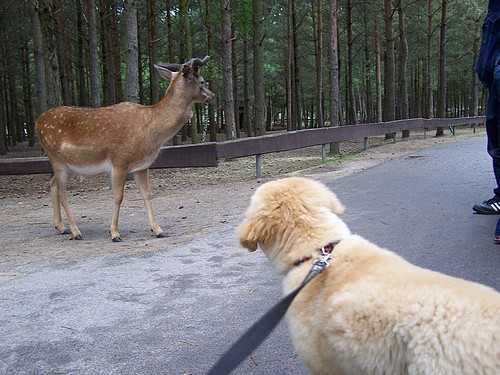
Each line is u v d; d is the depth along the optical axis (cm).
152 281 486
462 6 3462
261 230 231
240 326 376
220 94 4109
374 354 178
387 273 198
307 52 3919
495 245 525
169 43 2250
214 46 3027
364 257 216
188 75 709
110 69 2269
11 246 669
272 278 476
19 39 3097
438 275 193
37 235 741
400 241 557
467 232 579
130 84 1281
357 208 744
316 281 216
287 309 210
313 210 235
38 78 1952
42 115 738
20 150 2986
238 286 460
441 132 2502
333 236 229
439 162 1220
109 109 708
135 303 432
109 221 834
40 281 500
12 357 343
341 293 197
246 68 3256
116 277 503
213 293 446
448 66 4350
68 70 2716
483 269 454
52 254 612
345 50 3775
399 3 2556
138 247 630
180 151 1104
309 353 212
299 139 1352
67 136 702
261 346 342
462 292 172
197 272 507
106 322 395
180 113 711
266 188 243
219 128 5200
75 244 671
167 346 351
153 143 697
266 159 1772
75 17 2689
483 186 858
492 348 154
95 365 328
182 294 448
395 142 2066
